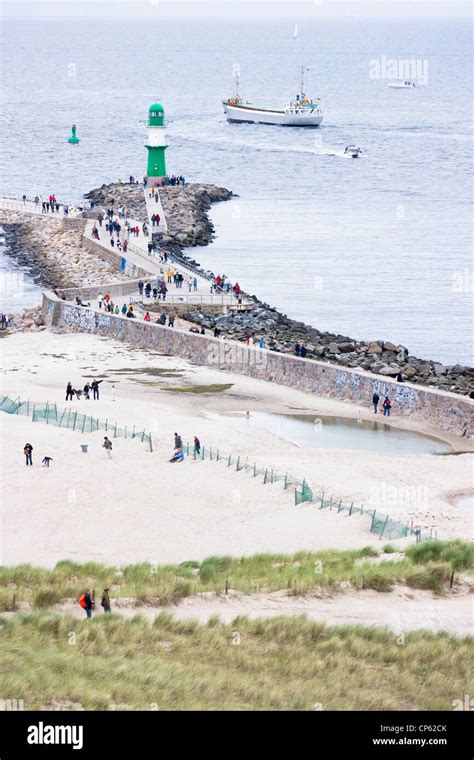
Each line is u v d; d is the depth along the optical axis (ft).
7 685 418.72
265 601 553.23
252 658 479.41
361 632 512.63
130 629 497.46
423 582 576.20
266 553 622.95
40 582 563.07
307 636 509.35
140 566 586.86
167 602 542.57
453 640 508.94
